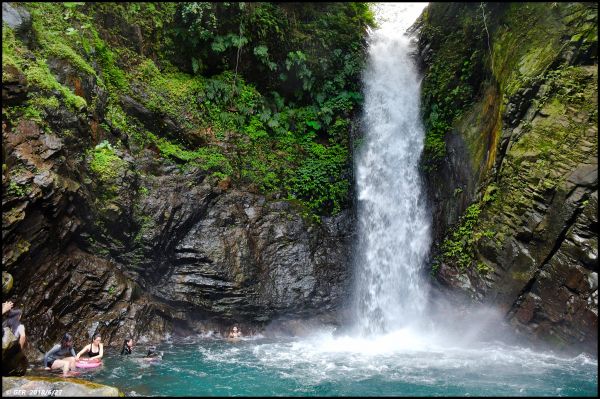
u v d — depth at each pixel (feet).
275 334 37.47
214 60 45.75
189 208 36.63
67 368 23.91
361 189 46.37
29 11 34.81
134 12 42.01
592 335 27.94
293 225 40.86
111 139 35.63
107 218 31.99
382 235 44.04
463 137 40.98
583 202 28.81
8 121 27.50
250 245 38.47
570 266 28.96
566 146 30.60
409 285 40.37
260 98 46.11
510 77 35.96
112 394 19.38
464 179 39.24
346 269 41.96
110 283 31.35
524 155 32.37
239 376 24.12
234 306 36.58
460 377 24.20
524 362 27.61
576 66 32.27
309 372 25.12
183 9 42.80
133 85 39.55
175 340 33.37
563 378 24.06
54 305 28.35
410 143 46.03
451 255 36.76
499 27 41.24
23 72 29.76
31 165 27.04
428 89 46.85
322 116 48.42
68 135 31.07
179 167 38.22
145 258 34.06
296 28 49.98
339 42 51.11
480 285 33.81
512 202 32.50
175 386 22.09
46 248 28.30
